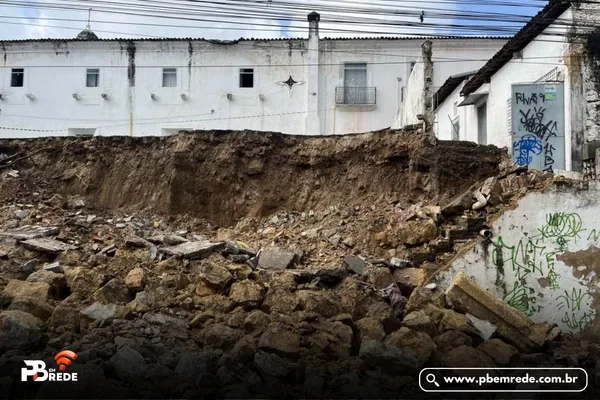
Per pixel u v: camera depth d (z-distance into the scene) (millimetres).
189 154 13164
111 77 25469
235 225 12680
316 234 11477
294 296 8484
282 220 12461
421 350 7211
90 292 8898
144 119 25297
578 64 11992
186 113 25250
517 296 9484
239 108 25188
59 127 25438
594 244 9523
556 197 9641
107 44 25375
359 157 12883
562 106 12430
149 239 10891
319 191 12836
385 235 10906
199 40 25109
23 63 25656
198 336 7797
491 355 7641
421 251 10266
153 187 13242
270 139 13234
